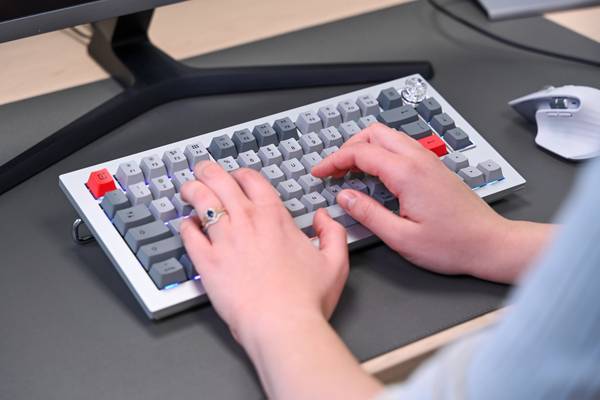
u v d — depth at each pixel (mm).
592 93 870
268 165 795
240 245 664
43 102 924
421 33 1073
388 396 511
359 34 1065
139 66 938
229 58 1007
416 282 735
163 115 912
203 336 676
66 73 970
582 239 400
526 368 420
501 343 433
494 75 1003
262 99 948
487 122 929
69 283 720
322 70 964
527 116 925
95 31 976
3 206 792
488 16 1092
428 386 465
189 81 932
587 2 1094
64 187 766
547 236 735
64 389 633
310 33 1062
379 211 735
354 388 563
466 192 743
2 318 687
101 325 684
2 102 920
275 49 1029
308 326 605
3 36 795
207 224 689
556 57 1041
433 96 894
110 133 883
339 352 593
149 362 655
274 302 621
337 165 766
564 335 410
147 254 696
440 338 690
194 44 1030
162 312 678
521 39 1072
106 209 743
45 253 747
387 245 763
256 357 611
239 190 710
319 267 669
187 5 1101
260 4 1112
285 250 666
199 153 791
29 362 652
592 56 1045
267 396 624
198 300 690
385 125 830
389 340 683
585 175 417
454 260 728
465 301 722
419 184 723
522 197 835
